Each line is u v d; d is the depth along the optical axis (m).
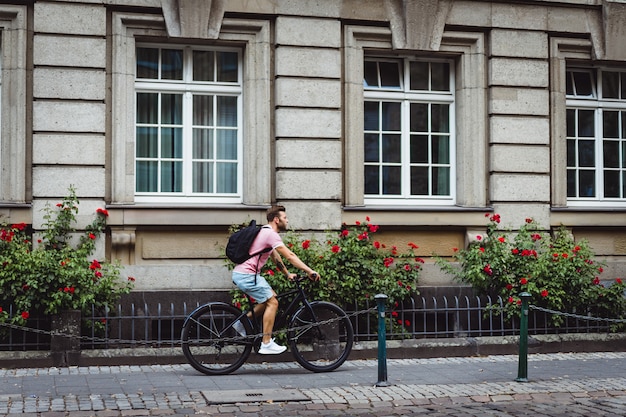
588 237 13.70
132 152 11.93
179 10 12.02
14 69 11.53
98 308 10.94
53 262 10.50
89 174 11.64
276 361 10.90
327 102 12.56
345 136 12.71
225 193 12.59
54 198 11.49
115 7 11.89
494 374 10.02
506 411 8.11
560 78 13.69
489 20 13.30
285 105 12.38
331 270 11.43
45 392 8.70
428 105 13.48
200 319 10.16
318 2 12.59
